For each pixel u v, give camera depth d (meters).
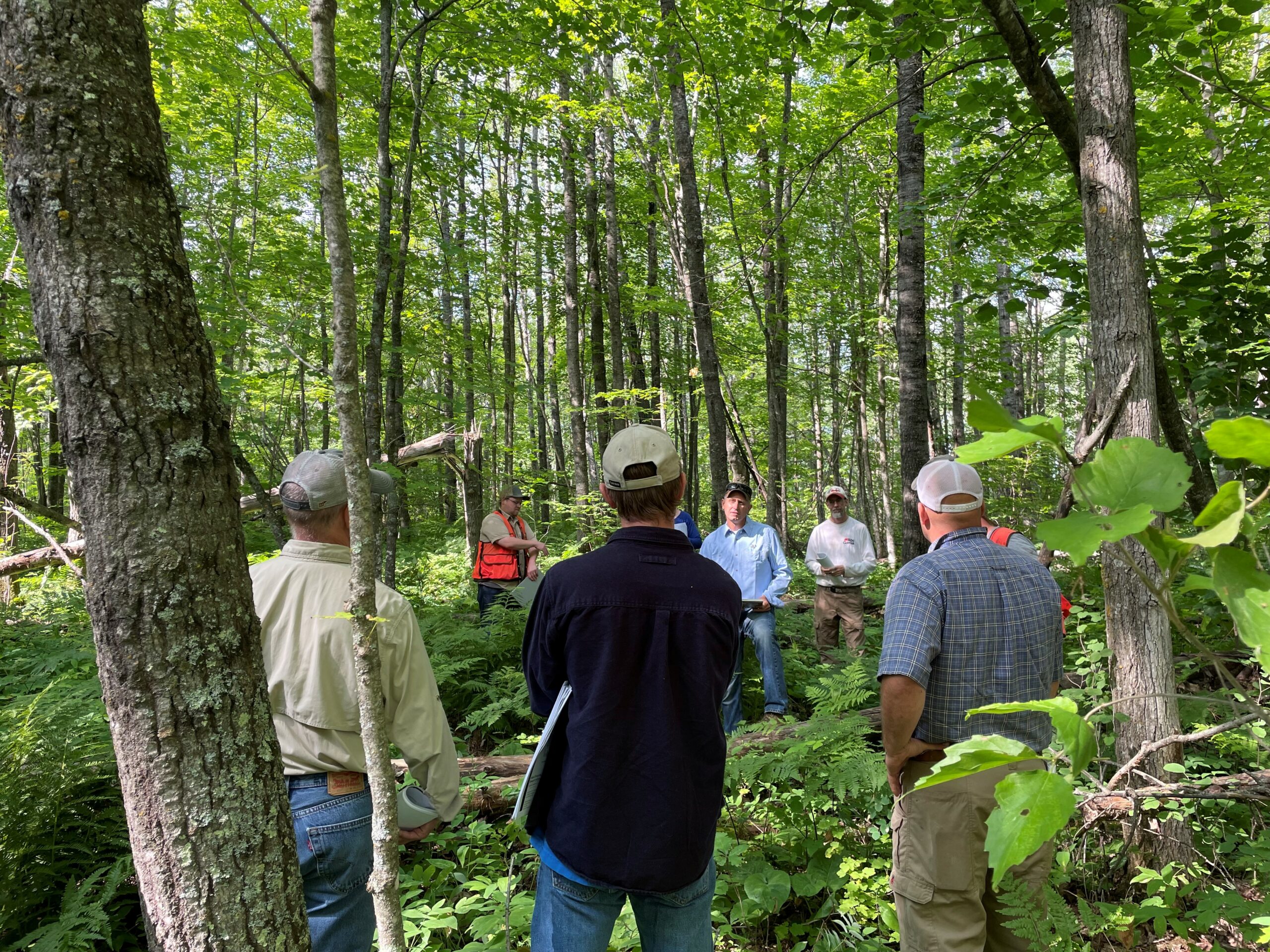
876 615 7.58
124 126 1.12
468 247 10.16
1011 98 4.11
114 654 1.13
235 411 5.22
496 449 15.89
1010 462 9.85
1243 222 5.82
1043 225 5.54
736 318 14.03
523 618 5.88
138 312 1.12
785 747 3.28
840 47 4.02
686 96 7.67
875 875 2.78
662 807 1.62
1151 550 0.49
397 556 12.09
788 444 19.67
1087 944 2.22
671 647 1.68
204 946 1.17
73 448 1.12
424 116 7.16
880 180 10.78
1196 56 3.56
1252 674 3.33
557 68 7.96
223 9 7.87
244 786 1.20
